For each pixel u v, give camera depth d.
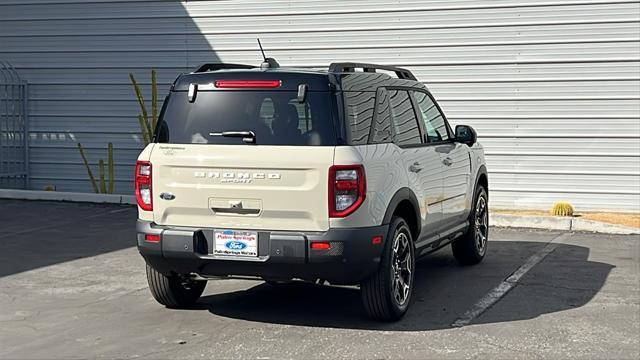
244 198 6.52
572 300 7.86
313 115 6.54
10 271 9.09
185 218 6.70
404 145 7.48
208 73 6.85
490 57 13.65
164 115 6.90
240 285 8.53
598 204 13.41
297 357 6.07
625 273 9.13
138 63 15.38
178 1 15.07
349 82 6.79
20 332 6.76
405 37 14.01
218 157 6.56
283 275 6.51
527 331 6.77
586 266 9.52
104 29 15.50
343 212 6.38
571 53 13.32
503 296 8.02
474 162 9.45
